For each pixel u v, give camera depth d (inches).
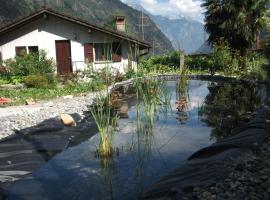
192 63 1132.5
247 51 1104.8
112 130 318.7
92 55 884.6
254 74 759.1
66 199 205.2
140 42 888.3
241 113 426.0
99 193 211.6
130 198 202.2
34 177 237.9
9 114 422.9
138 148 291.4
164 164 259.0
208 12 1130.0
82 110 465.7
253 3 1067.3
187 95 619.5
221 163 210.4
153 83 496.4
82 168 254.4
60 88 676.7
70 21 865.5
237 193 167.5
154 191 197.3
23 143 310.8
